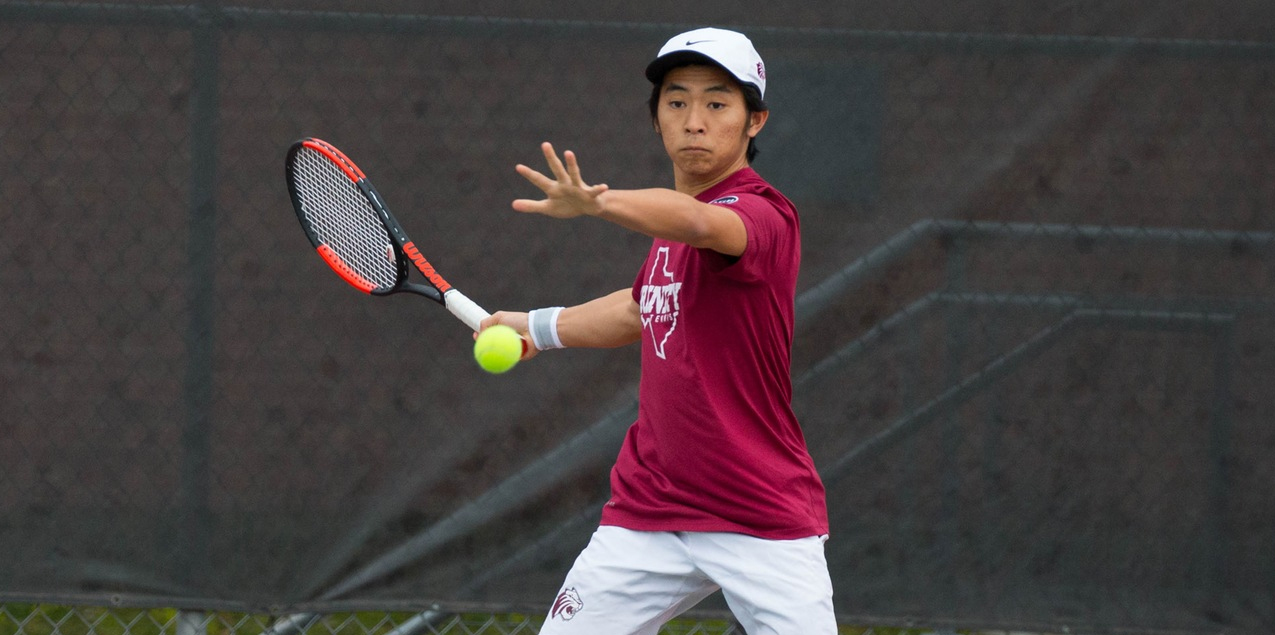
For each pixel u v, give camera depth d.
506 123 13.46
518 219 13.46
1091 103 13.31
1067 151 13.31
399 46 13.42
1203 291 13.35
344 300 13.40
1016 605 13.42
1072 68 13.31
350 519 13.41
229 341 13.38
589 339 10.91
